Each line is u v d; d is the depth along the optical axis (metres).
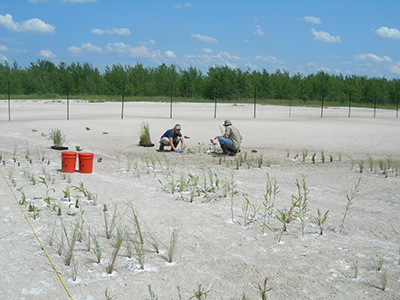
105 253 4.39
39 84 60.16
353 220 5.85
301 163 10.47
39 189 6.87
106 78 63.84
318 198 7.06
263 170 9.49
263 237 5.05
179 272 4.03
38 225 5.12
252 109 37.12
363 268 4.23
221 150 12.22
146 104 42.62
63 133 15.27
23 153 10.80
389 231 5.41
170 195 6.87
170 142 11.57
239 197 6.91
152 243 4.60
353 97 59.72
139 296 3.54
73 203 6.11
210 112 30.91
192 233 5.09
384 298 3.62
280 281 3.90
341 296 3.64
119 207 6.04
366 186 8.05
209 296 3.58
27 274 3.83
